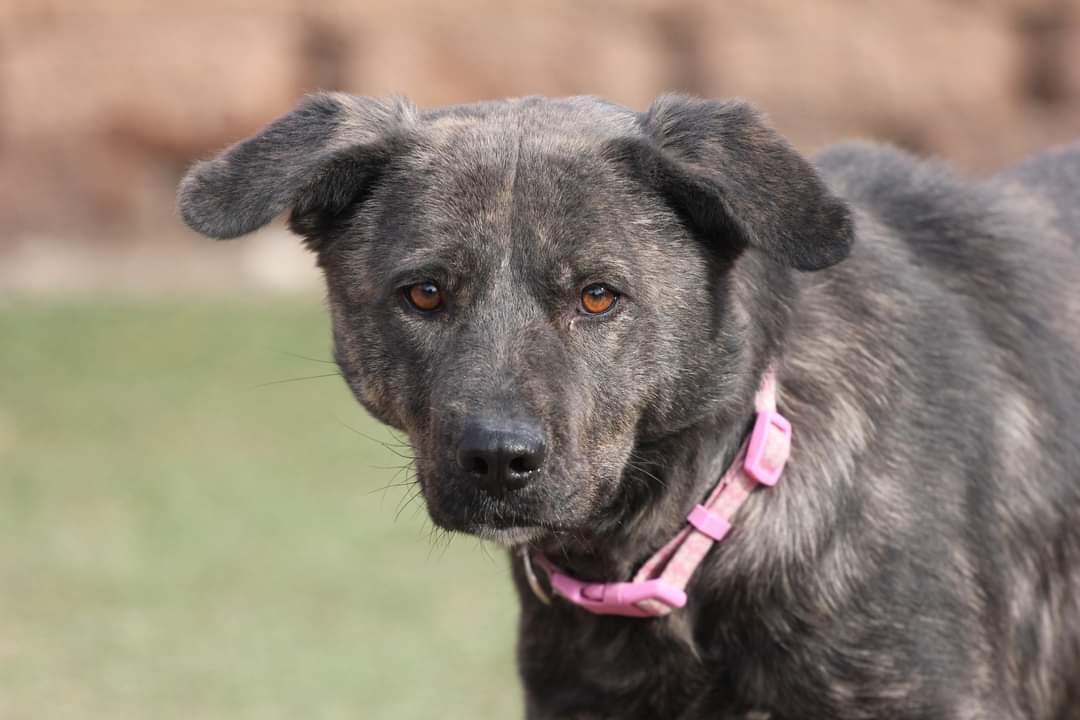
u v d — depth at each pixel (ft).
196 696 41.06
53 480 66.80
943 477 26.66
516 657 28.84
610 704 27.50
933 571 26.18
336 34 143.23
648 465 26.21
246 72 139.23
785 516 26.13
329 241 27.27
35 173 137.39
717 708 26.89
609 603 26.40
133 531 58.80
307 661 44.14
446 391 24.62
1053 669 29.43
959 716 26.23
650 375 25.50
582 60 147.02
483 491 24.35
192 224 25.72
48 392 84.79
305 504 63.21
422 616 48.78
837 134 150.30
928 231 29.48
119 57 138.82
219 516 61.11
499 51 145.48
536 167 25.39
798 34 149.79
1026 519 28.25
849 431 26.45
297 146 26.68
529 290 25.13
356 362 26.61
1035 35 153.17
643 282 25.29
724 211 24.59
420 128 26.78
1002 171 33.73
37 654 44.55
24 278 127.24
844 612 25.89
